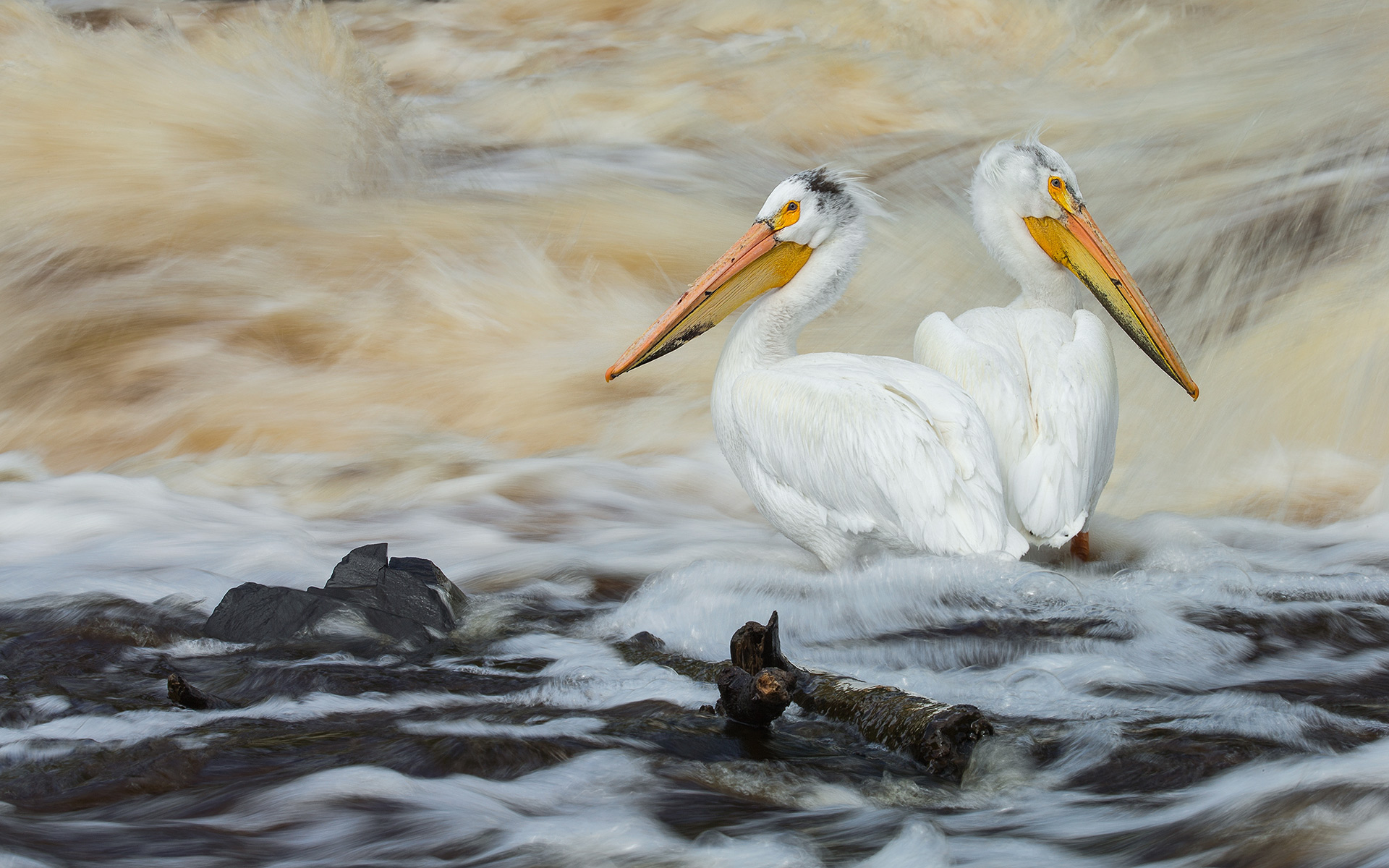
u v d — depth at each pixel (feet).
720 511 43.11
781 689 22.44
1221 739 22.76
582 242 68.54
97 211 64.59
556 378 54.95
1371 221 59.41
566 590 33.78
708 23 122.72
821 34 115.96
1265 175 68.54
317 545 37.96
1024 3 112.06
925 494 30.37
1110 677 26.50
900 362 33.12
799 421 32.01
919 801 20.68
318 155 72.90
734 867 18.31
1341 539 38.06
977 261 66.69
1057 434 31.94
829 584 31.48
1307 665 27.71
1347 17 100.63
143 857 18.28
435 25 125.70
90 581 33.22
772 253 34.63
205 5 124.26
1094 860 18.52
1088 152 81.05
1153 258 61.36
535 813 19.99
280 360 55.77
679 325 34.76
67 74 71.61
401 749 22.07
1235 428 46.88
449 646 28.89
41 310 58.23
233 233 65.21
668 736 22.81
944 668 27.73
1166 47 106.11
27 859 17.89
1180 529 36.52
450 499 43.16
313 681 25.80
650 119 96.07
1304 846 18.51
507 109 98.94
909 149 90.53
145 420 50.67
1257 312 54.29
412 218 69.82
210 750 22.03
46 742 22.47
